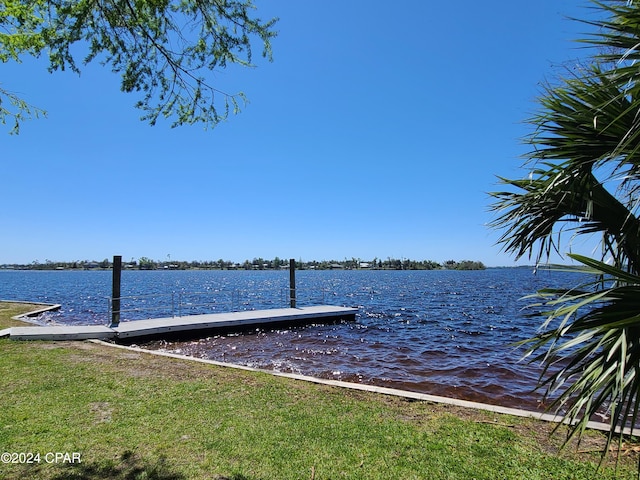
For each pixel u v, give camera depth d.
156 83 4.49
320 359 9.85
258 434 4.00
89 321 16.42
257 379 6.13
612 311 1.72
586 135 2.00
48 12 3.62
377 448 3.70
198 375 6.32
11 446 3.62
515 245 2.61
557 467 3.32
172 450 3.62
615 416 1.66
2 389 5.38
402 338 13.07
